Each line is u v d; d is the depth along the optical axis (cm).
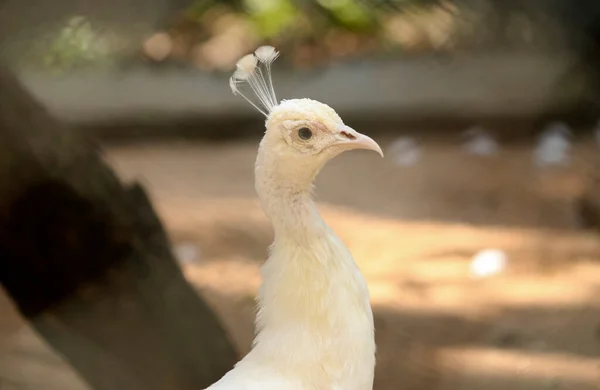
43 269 534
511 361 757
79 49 1708
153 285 559
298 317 377
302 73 1769
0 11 1215
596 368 739
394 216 1120
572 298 872
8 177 506
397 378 728
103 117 1519
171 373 566
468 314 846
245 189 1233
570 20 1714
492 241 1029
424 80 1692
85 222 535
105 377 569
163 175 1299
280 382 371
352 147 375
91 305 550
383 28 1922
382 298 884
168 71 1777
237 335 775
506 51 1809
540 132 1485
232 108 1575
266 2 1925
